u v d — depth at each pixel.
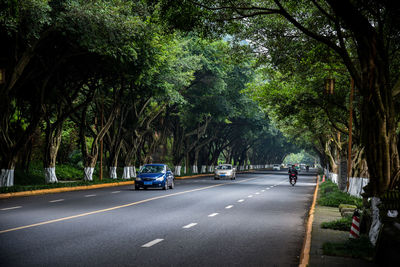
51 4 21.70
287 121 37.56
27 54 23.25
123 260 7.95
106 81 31.02
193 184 37.50
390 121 10.23
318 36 12.04
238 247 9.53
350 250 8.73
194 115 50.69
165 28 15.73
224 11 15.53
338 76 26.05
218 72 42.53
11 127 32.56
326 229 12.07
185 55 38.69
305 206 20.11
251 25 21.30
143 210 16.39
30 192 23.78
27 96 30.25
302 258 8.44
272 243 10.17
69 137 45.97
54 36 23.91
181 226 12.42
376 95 10.09
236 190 30.08
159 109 43.69
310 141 56.38
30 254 8.30
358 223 10.23
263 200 22.52
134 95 35.41
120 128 40.25
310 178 62.81
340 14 10.15
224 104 48.56
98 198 21.47
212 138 63.41
